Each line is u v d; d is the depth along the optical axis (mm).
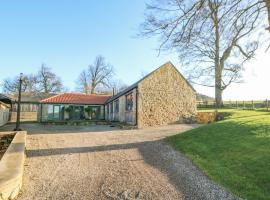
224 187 6457
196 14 9609
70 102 35219
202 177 7391
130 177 7434
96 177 7422
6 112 31234
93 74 65625
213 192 6164
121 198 5832
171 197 5898
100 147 12266
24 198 5664
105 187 6559
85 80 66562
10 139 13977
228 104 38938
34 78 64500
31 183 6746
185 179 7230
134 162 9281
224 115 27156
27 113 40562
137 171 8078
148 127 23000
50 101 34188
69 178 7297
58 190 6293
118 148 12000
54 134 18141
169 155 10406
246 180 6641
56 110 34719
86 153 10852
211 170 7883
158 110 25156
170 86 26156
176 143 12734
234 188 6289
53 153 10812
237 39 10695
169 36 10219
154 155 10453
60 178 7281
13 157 7121
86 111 36531
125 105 28016
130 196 5957
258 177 6625
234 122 14844
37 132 19750
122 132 19016
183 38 10070
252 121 14297
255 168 7246
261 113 25312
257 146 9203
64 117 35094
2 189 4703
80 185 6699
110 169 8305
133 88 25344
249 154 8547
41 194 5980
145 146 12477
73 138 15680
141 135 16734
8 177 5191
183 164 8922
